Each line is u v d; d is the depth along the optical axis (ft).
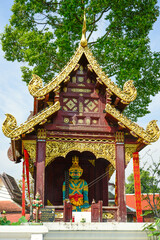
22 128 42.34
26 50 84.17
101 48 81.97
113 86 45.93
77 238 36.32
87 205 50.21
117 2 82.12
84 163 56.70
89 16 88.33
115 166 45.09
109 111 44.27
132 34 85.20
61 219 40.88
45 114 43.27
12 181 102.68
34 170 56.75
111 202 82.64
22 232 29.48
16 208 89.92
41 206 36.96
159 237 34.60
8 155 58.85
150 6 83.41
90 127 45.78
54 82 44.96
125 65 80.38
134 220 93.61
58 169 55.36
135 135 44.57
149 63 88.58
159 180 67.46
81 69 49.24
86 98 48.19
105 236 36.78
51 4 86.89
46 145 44.32
